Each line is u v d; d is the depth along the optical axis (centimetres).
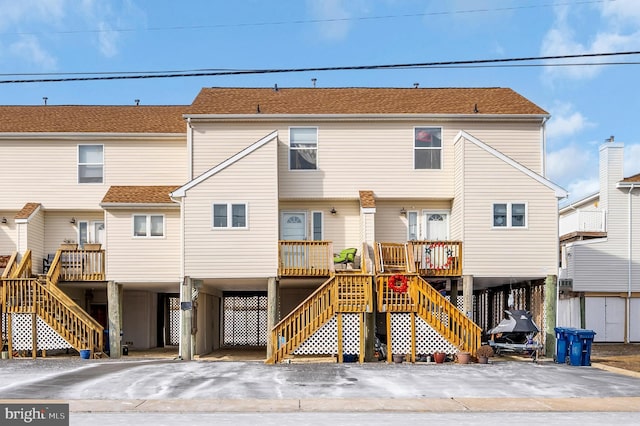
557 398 1320
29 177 2516
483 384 1496
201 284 2239
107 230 2311
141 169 2542
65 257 2297
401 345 2014
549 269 2164
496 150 2208
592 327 3028
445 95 2630
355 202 2414
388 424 1055
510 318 2092
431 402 1266
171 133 2539
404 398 1313
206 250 2164
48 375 1619
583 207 3578
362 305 2005
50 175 2520
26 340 2138
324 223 2403
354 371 1728
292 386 1461
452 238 2350
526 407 1223
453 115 2364
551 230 2175
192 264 2161
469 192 2181
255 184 2186
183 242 2164
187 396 1334
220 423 1064
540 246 2170
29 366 1841
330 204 2409
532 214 2177
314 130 2381
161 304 2958
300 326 1991
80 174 2533
